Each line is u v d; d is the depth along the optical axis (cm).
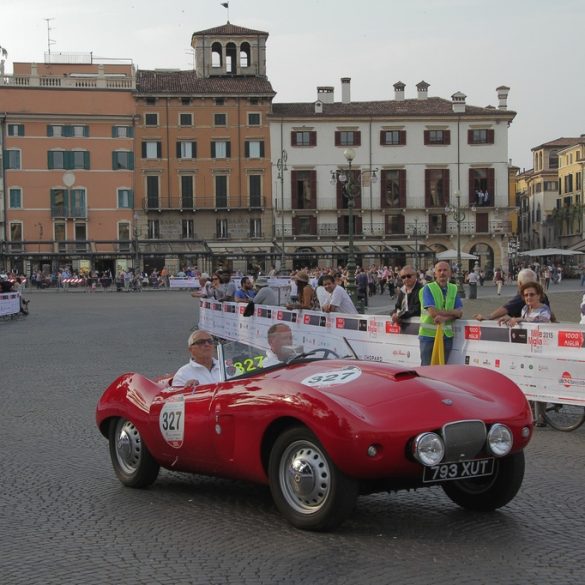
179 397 716
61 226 7631
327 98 8250
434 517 664
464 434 598
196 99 7762
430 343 1162
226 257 7431
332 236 7888
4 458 903
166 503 718
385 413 592
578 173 9962
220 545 599
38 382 1495
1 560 577
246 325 2088
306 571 541
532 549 582
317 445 600
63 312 3762
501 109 8131
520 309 1137
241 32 8156
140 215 7731
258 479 652
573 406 1053
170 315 3466
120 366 1717
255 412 635
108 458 901
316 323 1572
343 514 598
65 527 652
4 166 7519
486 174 8006
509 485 654
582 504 700
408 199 7969
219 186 7825
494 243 8038
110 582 530
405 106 8175
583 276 6425
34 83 7575
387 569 543
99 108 7650
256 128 7819
